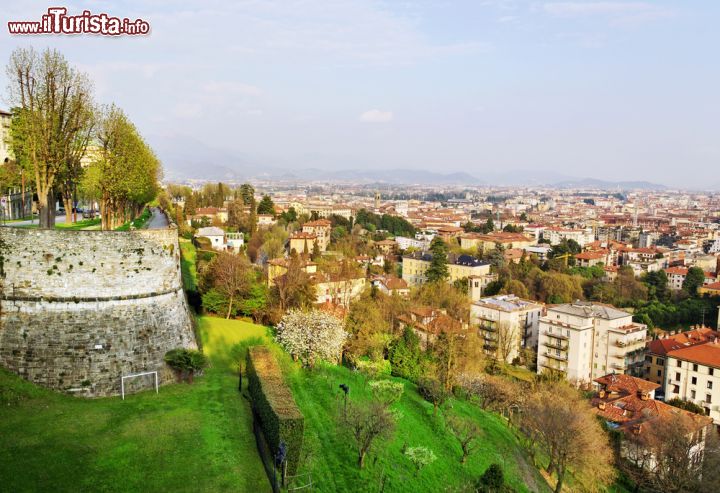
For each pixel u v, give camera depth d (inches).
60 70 2012.8
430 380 2623.0
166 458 1301.7
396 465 1726.1
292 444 1363.2
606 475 2453.2
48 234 1587.1
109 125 2501.2
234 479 1266.0
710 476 2445.9
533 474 2269.9
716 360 3668.8
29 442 1274.6
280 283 3304.6
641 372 4252.0
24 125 2059.5
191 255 4020.7
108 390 1599.4
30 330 1549.0
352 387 2212.1
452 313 4643.2
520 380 4001.0
